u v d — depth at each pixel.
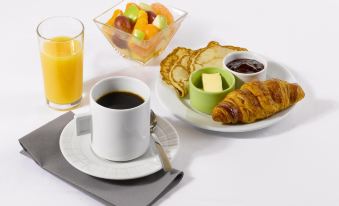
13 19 1.31
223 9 1.38
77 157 0.97
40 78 1.17
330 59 1.25
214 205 0.95
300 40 1.30
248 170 1.01
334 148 1.05
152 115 1.03
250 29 1.32
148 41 1.16
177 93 1.12
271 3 1.41
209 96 1.07
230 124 1.06
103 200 0.93
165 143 1.00
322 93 1.16
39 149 0.99
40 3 1.37
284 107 1.08
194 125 1.05
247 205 0.95
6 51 1.23
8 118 1.08
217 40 1.29
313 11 1.39
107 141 0.95
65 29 1.13
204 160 1.02
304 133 1.08
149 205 0.94
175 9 1.26
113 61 1.22
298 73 1.21
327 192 0.98
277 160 1.03
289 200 0.96
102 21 1.23
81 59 1.09
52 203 0.95
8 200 0.95
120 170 0.95
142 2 1.28
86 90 1.15
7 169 0.99
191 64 1.16
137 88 0.99
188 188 0.98
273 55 1.25
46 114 1.10
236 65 1.14
